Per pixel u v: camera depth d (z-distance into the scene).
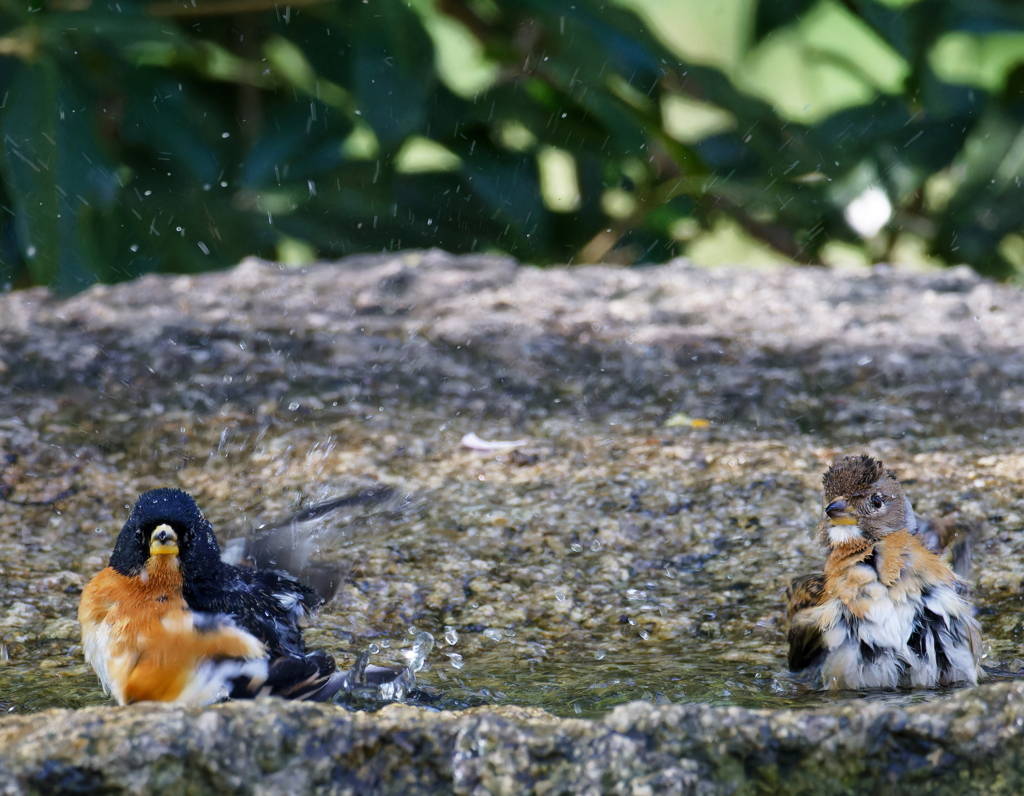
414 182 16.02
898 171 16.38
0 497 9.00
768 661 6.91
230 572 6.55
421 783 4.45
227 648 6.08
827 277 14.02
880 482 6.82
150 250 15.04
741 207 17.00
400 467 9.62
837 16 19.12
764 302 13.18
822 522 7.09
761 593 7.78
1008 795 4.44
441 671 6.75
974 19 15.30
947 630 6.46
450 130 15.72
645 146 15.66
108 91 14.60
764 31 16.69
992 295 13.26
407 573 7.96
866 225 16.73
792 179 16.47
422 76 14.20
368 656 6.51
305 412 10.58
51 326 12.06
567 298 13.34
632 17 14.43
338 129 15.39
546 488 9.20
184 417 10.41
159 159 15.12
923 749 4.51
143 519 6.15
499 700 6.30
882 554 6.64
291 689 6.12
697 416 10.62
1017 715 4.48
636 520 8.70
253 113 15.80
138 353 11.47
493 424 10.52
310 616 7.06
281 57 15.88
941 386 10.85
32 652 6.98
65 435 10.01
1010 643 7.04
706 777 4.46
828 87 18.92
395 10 13.95
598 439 10.09
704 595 7.81
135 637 6.00
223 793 4.33
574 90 14.93
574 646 7.16
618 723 4.53
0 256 14.89
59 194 13.25
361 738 4.46
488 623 7.45
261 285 13.57
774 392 10.88
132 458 9.78
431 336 12.01
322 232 15.68
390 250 16.09
